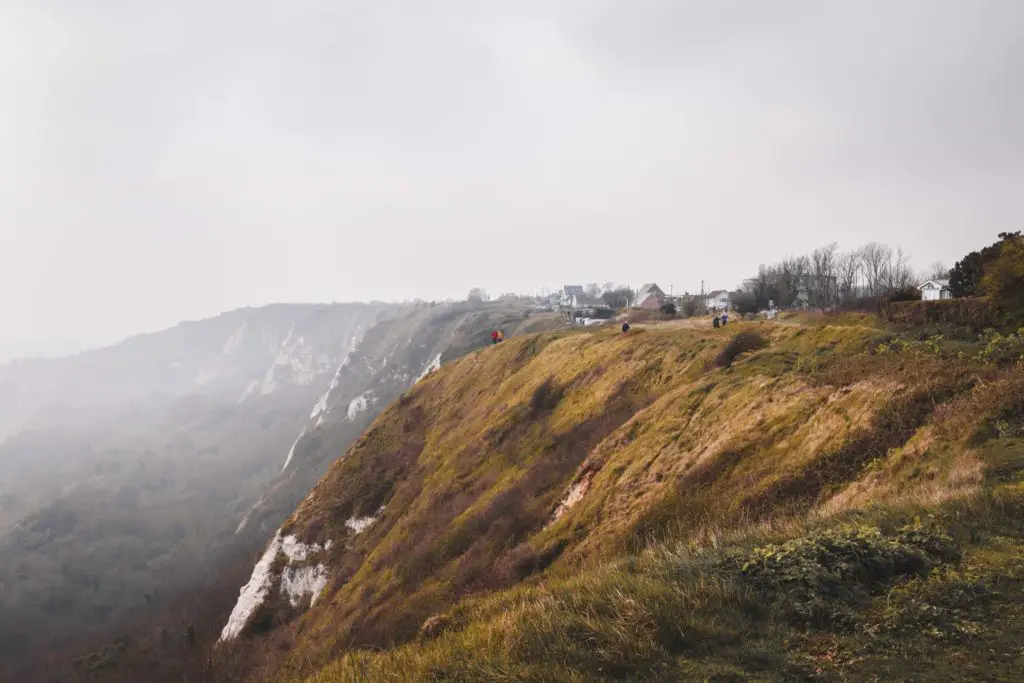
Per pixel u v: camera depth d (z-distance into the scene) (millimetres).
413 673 5805
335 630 28734
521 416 42000
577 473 25234
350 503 50000
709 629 5465
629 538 15820
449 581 22875
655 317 87000
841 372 19672
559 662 5223
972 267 33688
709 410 22453
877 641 5086
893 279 81625
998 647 4738
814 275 84688
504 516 26672
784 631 5453
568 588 7125
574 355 45656
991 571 6020
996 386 12891
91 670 54562
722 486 16328
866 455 13914
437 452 49438
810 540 7059
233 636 44000
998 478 8984
